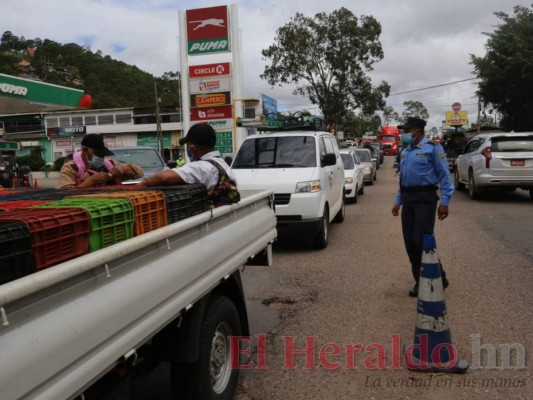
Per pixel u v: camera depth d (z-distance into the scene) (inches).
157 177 147.3
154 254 99.3
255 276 275.6
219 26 737.0
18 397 63.0
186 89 757.3
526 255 301.3
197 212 133.7
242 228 152.5
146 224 108.9
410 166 220.4
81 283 77.4
